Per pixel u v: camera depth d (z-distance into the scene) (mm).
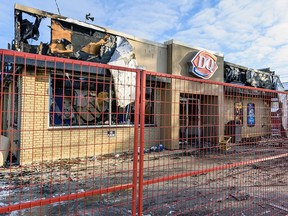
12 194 4289
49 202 1725
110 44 8398
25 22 6707
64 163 6543
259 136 5031
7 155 6723
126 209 3701
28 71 6109
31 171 5801
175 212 3578
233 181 5344
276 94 4602
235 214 3566
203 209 3746
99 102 7312
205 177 5574
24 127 6430
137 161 2215
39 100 6625
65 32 7402
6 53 1599
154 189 4672
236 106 5746
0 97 1918
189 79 2613
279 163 7316
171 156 6570
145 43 9500
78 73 6594
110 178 5328
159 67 9914
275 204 4027
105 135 7527
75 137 7242
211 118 4922
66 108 7172
